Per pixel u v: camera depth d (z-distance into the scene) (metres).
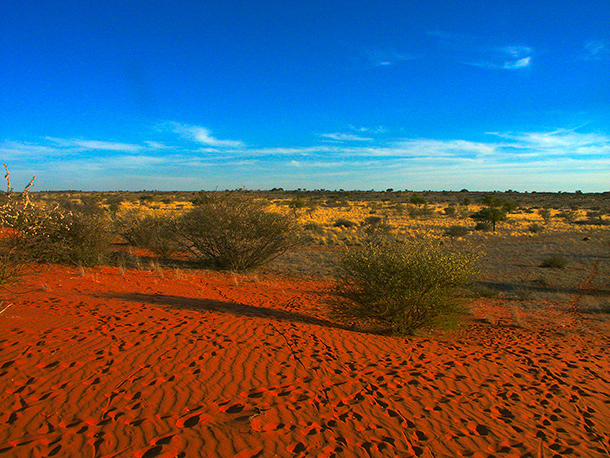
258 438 3.52
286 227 18.22
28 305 7.21
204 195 18.30
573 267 21.72
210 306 9.06
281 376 5.06
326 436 3.70
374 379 5.38
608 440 4.20
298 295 13.32
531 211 70.75
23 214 7.28
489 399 5.09
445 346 7.84
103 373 4.53
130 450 3.17
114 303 8.23
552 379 6.15
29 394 3.91
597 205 88.00
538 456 3.74
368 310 8.89
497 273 20.23
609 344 9.02
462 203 87.44
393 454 3.52
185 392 4.28
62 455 3.04
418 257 8.45
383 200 101.81
